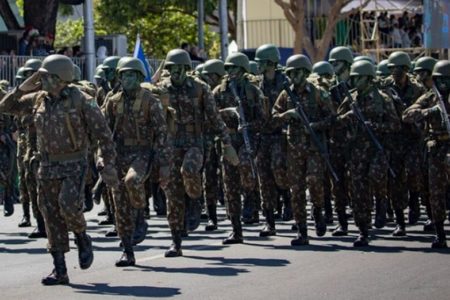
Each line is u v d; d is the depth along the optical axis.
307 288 12.87
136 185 14.02
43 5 34.72
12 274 14.39
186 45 37.12
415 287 12.91
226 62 17.70
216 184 18.95
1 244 17.50
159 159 14.26
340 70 19.22
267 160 17.86
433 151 16.16
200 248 16.39
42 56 28.70
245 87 17.67
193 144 15.52
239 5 47.00
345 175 17.80
